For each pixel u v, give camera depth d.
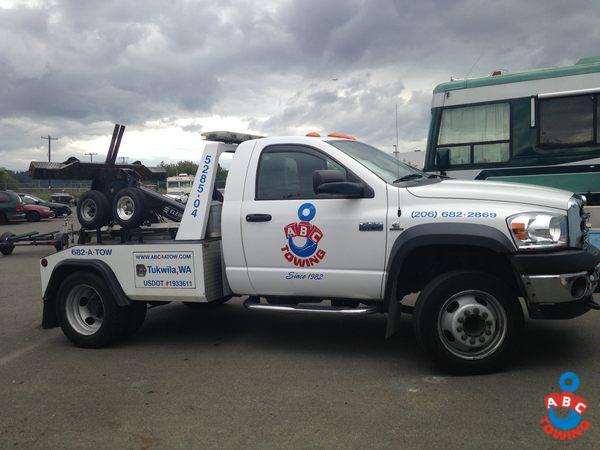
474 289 4.47
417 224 4.62
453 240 4.45
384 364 4.98
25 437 3.83
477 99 8.91
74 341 6.08
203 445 3.58
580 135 8.27
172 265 5.58
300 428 3.75
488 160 8.86
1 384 4.97
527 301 4.35
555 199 4.46
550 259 4.24
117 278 5.86
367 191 4.89
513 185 4.85
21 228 26.20
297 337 6.04
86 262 5.95
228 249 5.41
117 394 4.57
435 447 3.38
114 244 5.89
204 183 5.69
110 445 3.65
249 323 6.81
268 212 5.22
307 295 5.16
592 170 8.21
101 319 6.10
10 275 11.97
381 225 4.76
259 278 5.30
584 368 4.57
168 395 4.48
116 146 6.46
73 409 4.29
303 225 5.05
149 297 5.73
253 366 5.11
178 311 7.68
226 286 5.76
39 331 6.98
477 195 4.58
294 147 5.30
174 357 5.54
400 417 3.83
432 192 4.68
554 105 8.41
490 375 4.51
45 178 6.43
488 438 3.46
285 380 4.69
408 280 5.09
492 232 4.37
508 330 4.45
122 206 6.11
